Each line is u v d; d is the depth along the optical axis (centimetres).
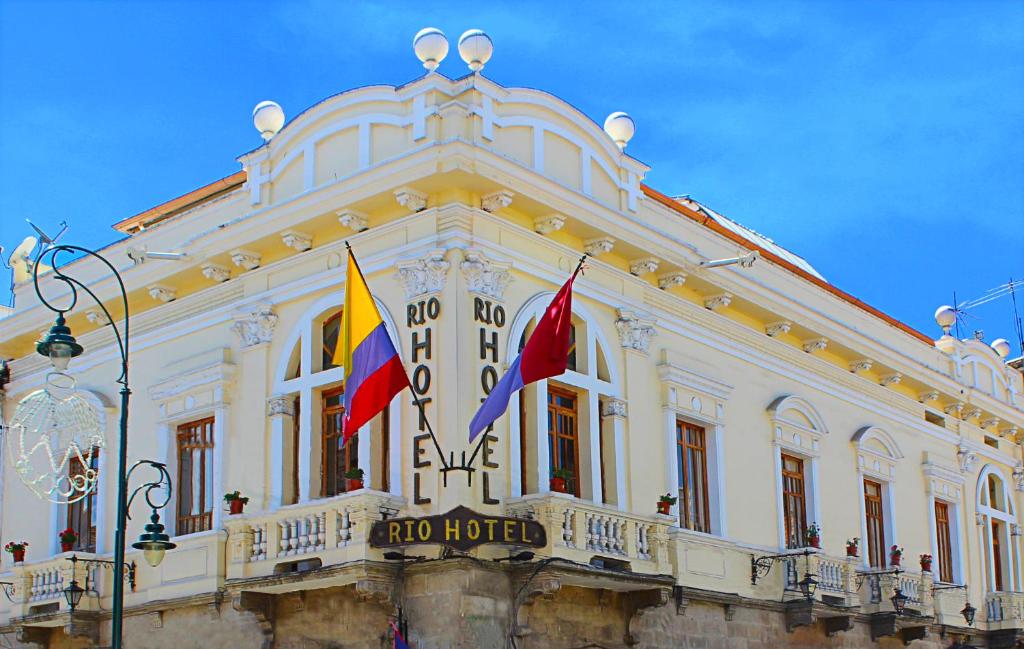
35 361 2634
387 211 2086
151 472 2328
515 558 1902
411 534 1809
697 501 2373
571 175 2205
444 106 2034
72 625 2250
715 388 2441
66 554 2278
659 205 2422
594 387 2158
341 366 2080
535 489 2005
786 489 2627
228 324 2289
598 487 2109
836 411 2823
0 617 2417
